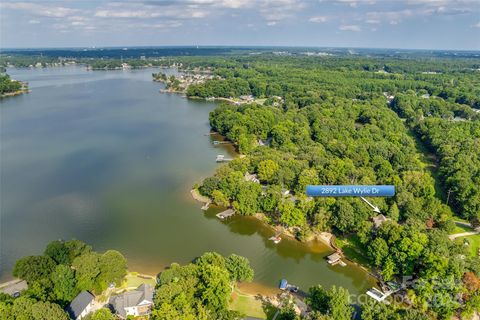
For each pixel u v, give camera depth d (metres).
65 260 131.25
